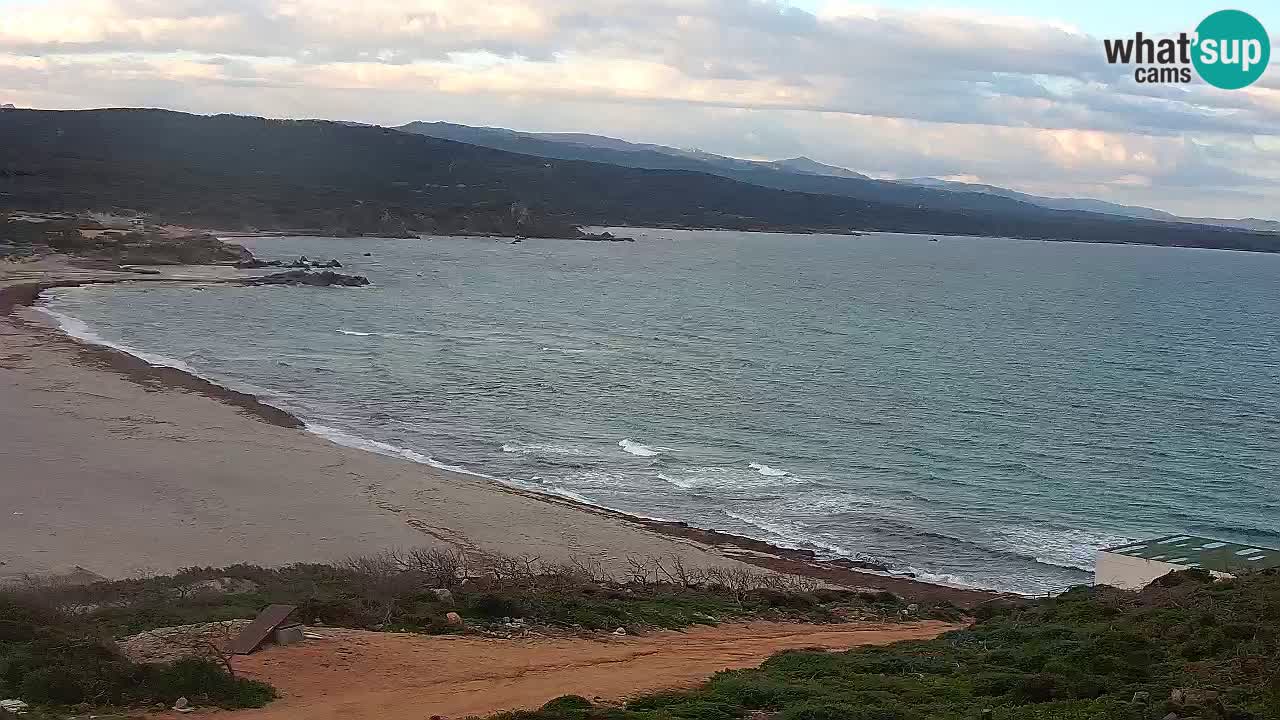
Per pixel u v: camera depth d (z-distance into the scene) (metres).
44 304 93.06
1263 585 23.94
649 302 128.62
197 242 144.38
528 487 44.97
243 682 16.53
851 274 187.12
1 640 17.42
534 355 82.25
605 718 15.26
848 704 16.02
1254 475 52.06
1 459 40.66
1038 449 56.06
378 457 46.94
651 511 42.72
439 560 28.80
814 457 52.72
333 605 21.22
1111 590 27.84
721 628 24.38
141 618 20.23
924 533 41.38
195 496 37.81
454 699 16.77
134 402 53.62
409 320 99.38
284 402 59.62
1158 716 14.41
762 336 100.81
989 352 94.62
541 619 22.61
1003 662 19.05
